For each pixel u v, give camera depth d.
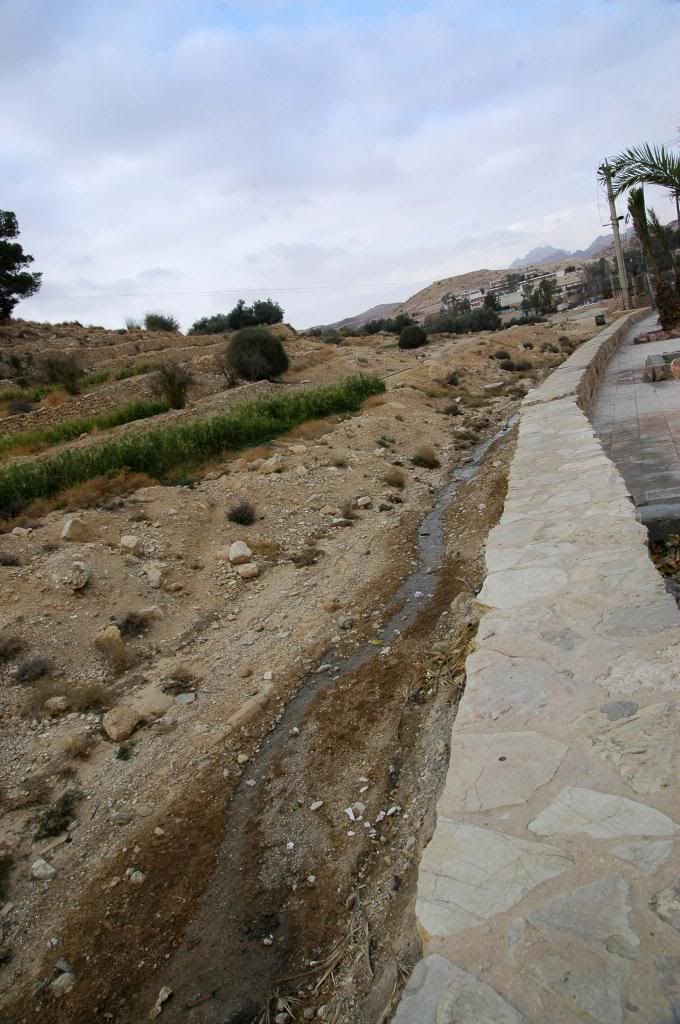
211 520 11.61
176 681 6.93
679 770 2.34
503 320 87.69
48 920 4.30
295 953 3.72
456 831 2.28
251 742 5.80
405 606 7.95
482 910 1.94
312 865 4.30
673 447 8.12
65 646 7.59
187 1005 3.56
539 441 8.22
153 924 4.12
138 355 41.22
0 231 50.59
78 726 6.30
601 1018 1.58
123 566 9.34
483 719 2.87
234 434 17.44
